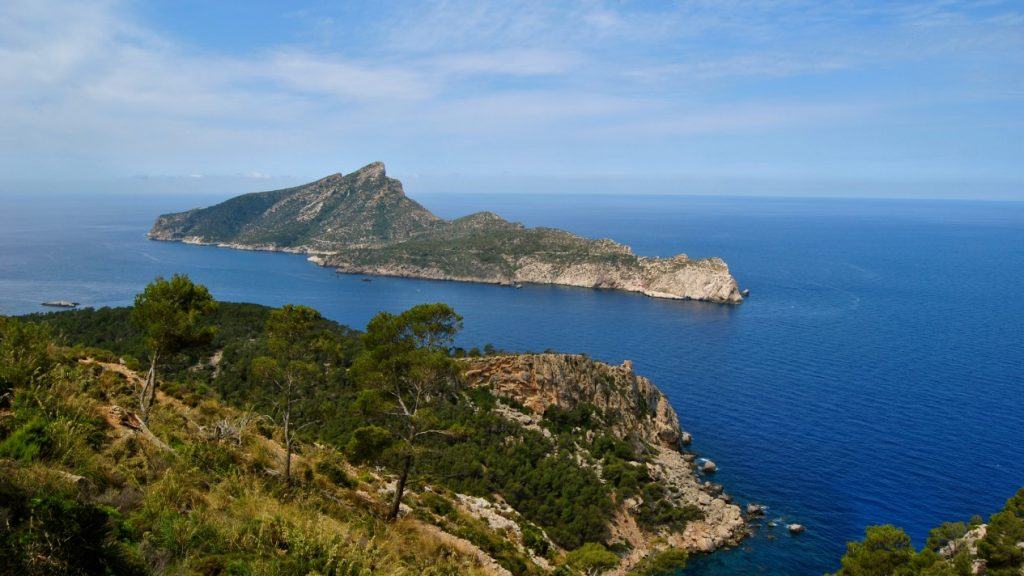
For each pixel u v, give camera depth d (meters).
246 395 59.22
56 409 17.86
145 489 15.59
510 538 43.44
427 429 31.22
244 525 15.51
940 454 80.69
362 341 34.50
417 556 23.45
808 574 57.34
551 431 74.38
